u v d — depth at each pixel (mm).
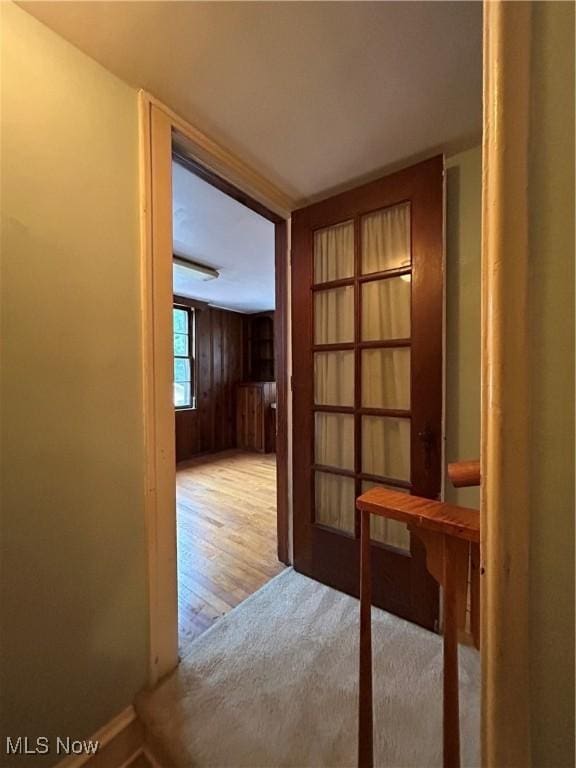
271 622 1540
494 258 439
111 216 1063
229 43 945
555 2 400
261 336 5992
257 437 5312
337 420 1774
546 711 438
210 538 2379
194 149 1338
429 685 1229
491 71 432
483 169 452
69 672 980
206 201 2012
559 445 418
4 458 853
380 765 983
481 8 850
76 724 995
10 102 847
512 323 433
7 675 865
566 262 405
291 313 1905
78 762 991
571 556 417
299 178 1624
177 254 2971
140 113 1120
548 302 417
